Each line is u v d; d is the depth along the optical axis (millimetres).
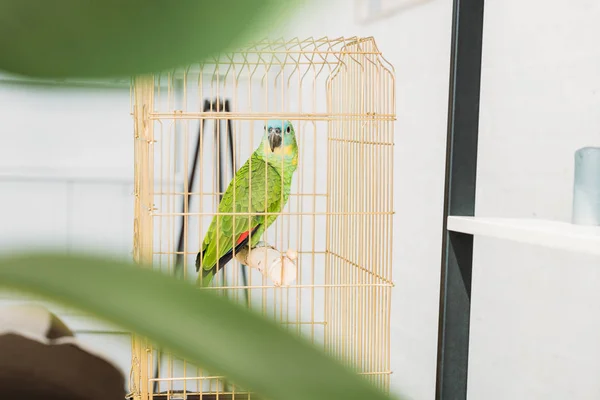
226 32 64
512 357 1959
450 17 2205
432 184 2330
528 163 1905
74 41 62
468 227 1392
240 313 73
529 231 1241
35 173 3086
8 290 67
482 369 2092
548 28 1832
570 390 1733
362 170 2025
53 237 71
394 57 2545
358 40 1986
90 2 62
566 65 1762
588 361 1677
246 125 3129
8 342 490
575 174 1324
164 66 63
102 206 3121
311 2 64
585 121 1694
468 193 1467
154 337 69
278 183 1988
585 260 1696
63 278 69
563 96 1773
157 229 3076
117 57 62
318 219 2971
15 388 471
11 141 3055
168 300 71
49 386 472
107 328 71
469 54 1438
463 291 1471
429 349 2340
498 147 2031
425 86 2363
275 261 1921
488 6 2088
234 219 1878
